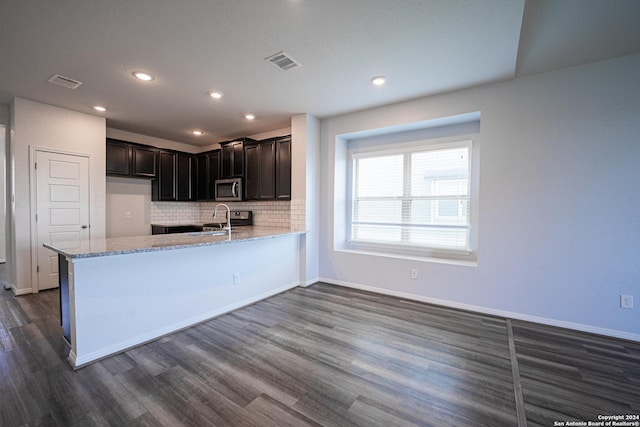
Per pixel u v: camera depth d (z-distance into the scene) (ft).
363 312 10.66
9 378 6.52
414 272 12.00
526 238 9.72
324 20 6.72
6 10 6.27
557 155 9.20
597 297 8.79
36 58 8.41
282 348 7.99
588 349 7.92
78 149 13.14
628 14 7.57
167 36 7.35
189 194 18.79
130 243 8.41
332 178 14.08
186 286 9.35
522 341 8.39
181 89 10.61
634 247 8.31
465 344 8.23
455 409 5.66
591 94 8.70
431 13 6.50
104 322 7.52
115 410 5.55
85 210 13.41
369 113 12.77
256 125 15.31
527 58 9.11
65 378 6.55
